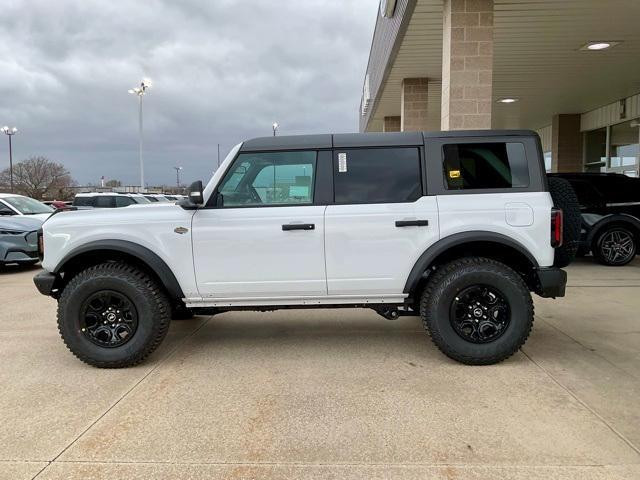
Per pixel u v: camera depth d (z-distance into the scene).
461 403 3.71
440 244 4.41
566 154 18.23
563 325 5.65
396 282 4.50
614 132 16.22
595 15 8.47
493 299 4.44
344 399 3.82
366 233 4.45
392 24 9.87
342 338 5.40
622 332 5.38
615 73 12.24
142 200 18.30
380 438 3.23
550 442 3.14
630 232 9.27
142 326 4.48
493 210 4.41
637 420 3.41
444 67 8.12
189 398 3.88
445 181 4.51
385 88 13.22
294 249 4.49
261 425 3.42
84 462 3.00
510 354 4.41
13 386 4.18
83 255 4.71
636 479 2.75
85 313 4.54
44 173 63.41
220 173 4.60
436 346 4.68
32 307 7.12
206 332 5.71
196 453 3.08
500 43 9.90
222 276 4.53
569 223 4.89
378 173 4.56
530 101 15.79
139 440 3.25
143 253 4.50
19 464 2.98
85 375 4.41
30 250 10.23
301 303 4.63
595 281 7.95
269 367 4.54
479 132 4.55
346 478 2.80
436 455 3.02
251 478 2.81
